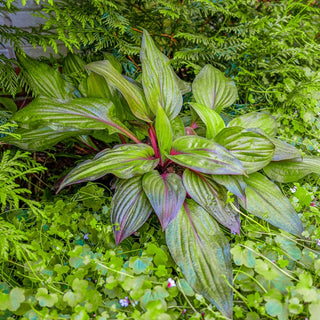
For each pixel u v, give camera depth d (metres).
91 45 2.30
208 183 1.54
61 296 1.25
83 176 1.41
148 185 1.46
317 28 2.58
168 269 1.38
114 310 1.18
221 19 2.55
